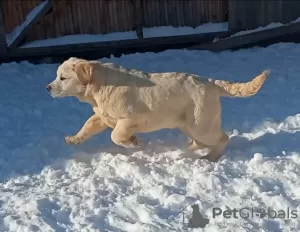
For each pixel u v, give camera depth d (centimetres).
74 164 378
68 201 336
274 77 505
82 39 595
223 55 576
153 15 609
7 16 580
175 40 602
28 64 571
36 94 498
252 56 568
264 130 411
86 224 314
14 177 369
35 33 592
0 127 437
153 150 391
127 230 310
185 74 367
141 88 360
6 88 513
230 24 611
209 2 614
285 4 616
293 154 373
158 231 304
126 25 607
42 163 383
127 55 580
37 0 584
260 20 616
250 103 453
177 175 357
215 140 368
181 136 403
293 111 436
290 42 598
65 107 466
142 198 334
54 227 313
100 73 363
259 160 363
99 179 356
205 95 358
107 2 598
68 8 592
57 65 569
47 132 423
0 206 336
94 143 403
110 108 363
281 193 332
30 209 329
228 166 362
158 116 362
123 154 387
